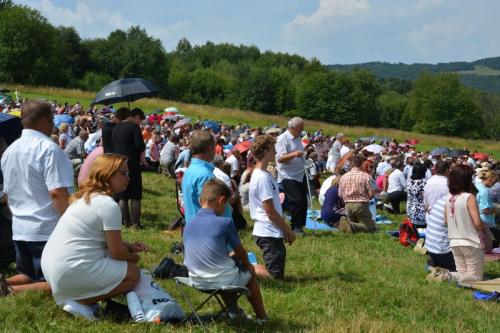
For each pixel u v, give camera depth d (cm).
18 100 3550
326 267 853
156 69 11156
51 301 550
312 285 738
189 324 519
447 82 10975
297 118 1074
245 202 1419
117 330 485
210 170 646
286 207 1106
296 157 1090
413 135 6122
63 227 509
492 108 15200
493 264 962
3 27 8244
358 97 10800
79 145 1453
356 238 1157
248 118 5575
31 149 562
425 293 745
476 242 828
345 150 2381
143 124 2853
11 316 502
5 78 8256
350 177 1245
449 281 841
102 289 512
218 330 514
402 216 1653
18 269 596
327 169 2562
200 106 5759
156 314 512
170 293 640
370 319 612
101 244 513
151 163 2064
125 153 1006
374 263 925
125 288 520
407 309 674
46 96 5412
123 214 1047
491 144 6391
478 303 741
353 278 802
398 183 1698
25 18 8456
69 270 502
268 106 10938
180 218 1055
